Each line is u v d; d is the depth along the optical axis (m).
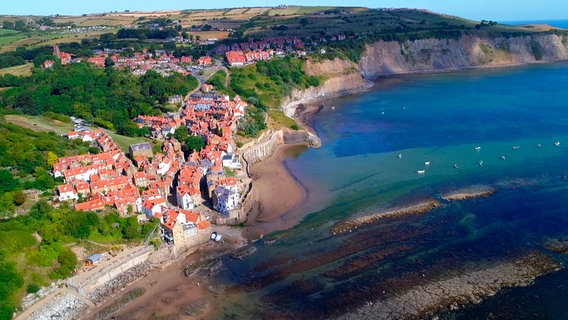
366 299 126.44
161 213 164.50
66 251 139.62
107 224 153.38
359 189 196.75
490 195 182.88
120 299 131.75
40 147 191.00
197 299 131.12
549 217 163.38
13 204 153.12
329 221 170.62
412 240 153.88
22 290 128.50
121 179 179.00
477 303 122.38
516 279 130.62
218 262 147.75
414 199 183.75
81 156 190.38
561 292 124.56
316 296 129.25
